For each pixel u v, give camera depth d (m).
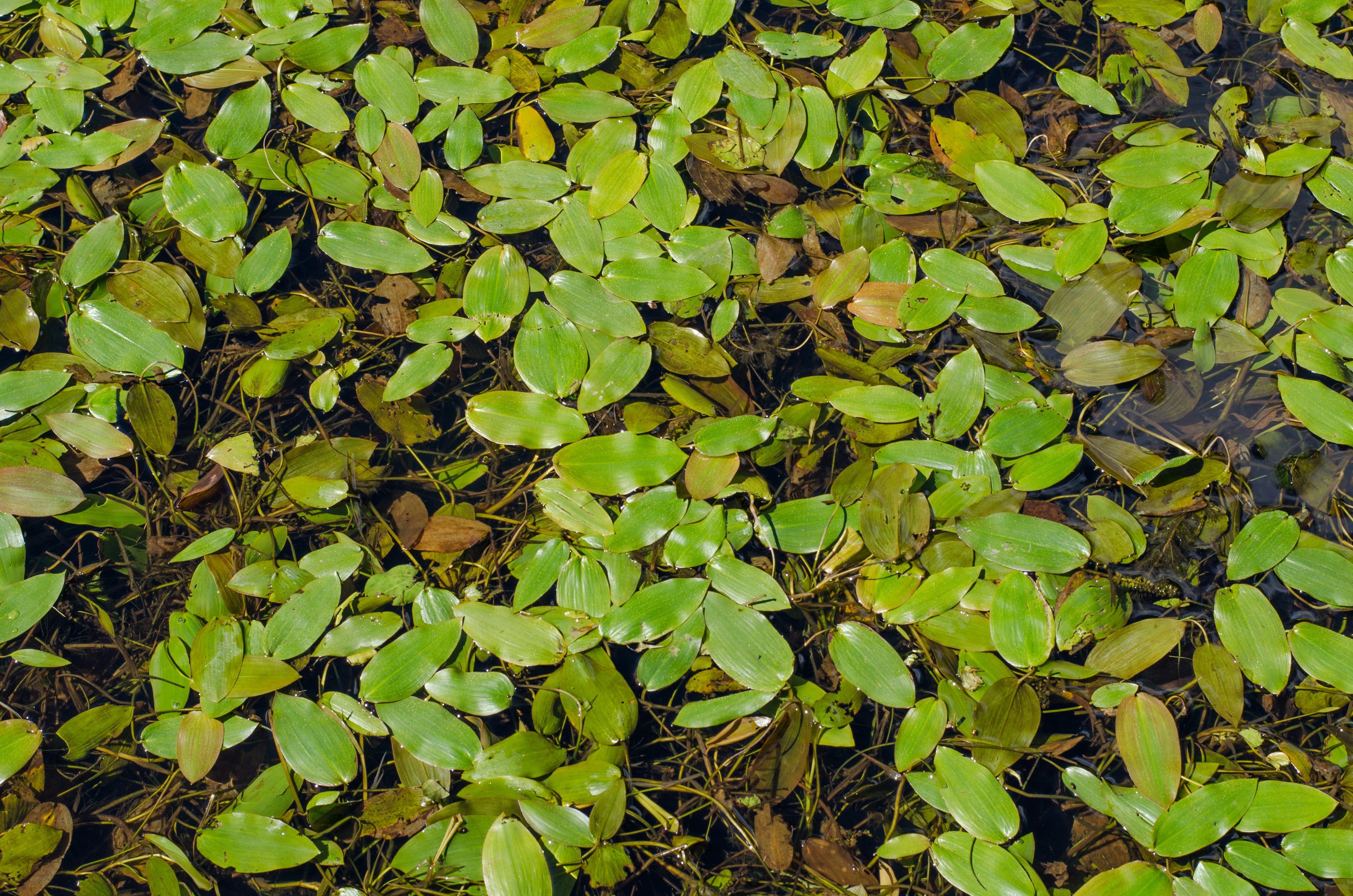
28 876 1.49
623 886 1.49
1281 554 1.52
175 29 1.70
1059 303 1.61
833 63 1.69
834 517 1.54
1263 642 1.51
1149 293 1.62
